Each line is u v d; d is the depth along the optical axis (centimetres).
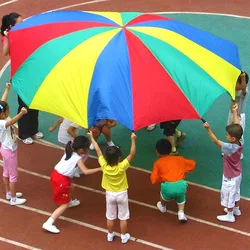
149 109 655
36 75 688
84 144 691
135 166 823
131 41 697
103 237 714
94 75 670
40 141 872
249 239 709
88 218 741
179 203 721
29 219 738
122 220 692
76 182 795
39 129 896
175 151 827
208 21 1206
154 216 742
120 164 668
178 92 667
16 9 1269
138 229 723
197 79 679
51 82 677
